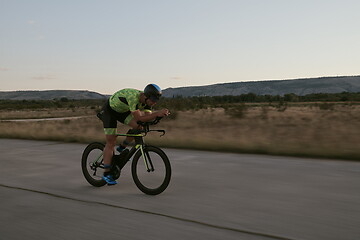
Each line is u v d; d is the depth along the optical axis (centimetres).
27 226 350
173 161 696
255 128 1422
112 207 411
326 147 786
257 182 512
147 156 470
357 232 318
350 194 440
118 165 505
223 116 2338
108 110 491
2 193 482
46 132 1309
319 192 452
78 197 457
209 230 330
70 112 7150
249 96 11600
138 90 478
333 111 3005
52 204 427
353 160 673
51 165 686
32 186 520
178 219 363
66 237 320
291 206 396
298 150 758
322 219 353
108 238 316
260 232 322
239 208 394
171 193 464
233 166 634
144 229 337
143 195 461
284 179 526
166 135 1137
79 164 691
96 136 1133
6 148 951
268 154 765
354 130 1190
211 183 512
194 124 1716
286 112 2970
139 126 479
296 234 316
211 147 854
